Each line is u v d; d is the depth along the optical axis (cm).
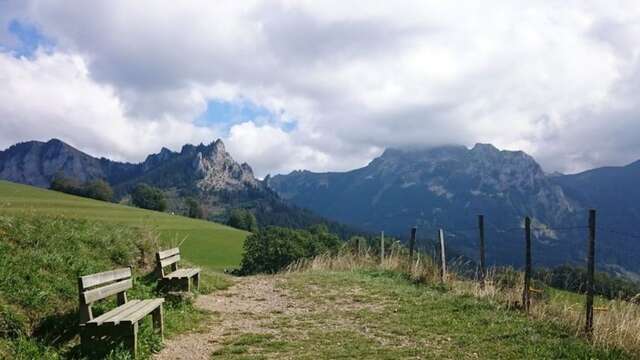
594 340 945
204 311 1162
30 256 955
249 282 1639
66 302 879
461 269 1586
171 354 837
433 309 1241
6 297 786
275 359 834
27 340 734
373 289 1502
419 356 867
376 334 1013
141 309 827
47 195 9250
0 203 1308
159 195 15112
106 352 743
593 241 1014
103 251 1244
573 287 1321
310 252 3497
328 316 1179
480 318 1137
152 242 1489
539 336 998
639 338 914
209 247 6869
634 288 1193
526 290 1208
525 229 1222
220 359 825
